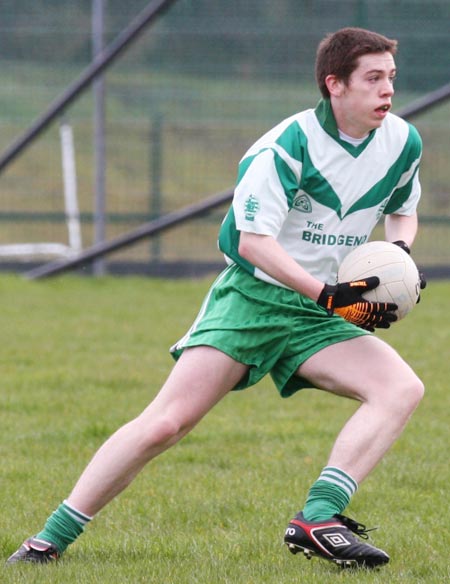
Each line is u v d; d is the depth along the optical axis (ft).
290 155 45.62
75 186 206.49
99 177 186.29
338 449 46.09
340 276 47.21
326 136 46.32
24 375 99.86
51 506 59.36
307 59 203.31
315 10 202.39
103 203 187.11
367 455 45.78
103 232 187.62
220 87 205.36
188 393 46.06
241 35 204.64
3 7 207.62
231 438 77.71
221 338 46.21
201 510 58.65
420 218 197.47
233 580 44.98
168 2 146.30
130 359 109.50
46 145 212.23
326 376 47.21
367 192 47.44
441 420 83.25
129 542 51.96
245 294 47.16
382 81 45.32
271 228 45.19
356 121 45.85
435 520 56.54
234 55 204.95
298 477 66.18
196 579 44.93
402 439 76.23
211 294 48.49
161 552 50.26
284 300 47.14
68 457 71.56
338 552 44.75
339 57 45.29
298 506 59.36
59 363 107.14
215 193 200.64
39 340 120.06
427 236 197.47
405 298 46.19
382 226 199.72
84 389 94.94
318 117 46.44
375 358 47.03
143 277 191.93
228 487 63.77
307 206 46.98
